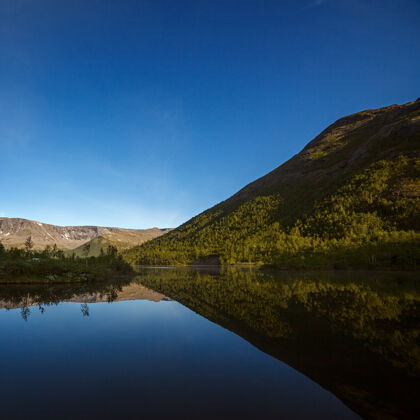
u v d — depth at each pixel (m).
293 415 4.17
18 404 4.62
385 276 40.84
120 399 4.80
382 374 5.76
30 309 14.81
